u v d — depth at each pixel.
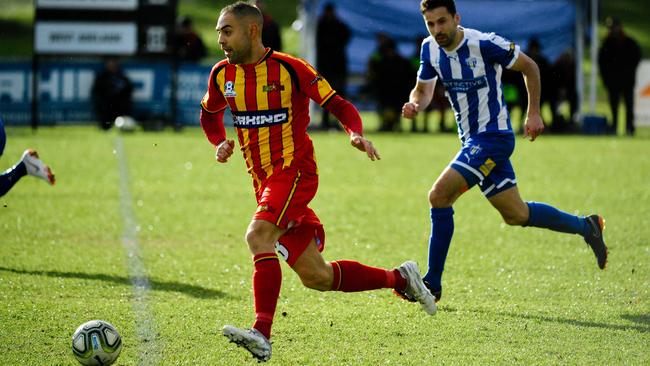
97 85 58.41
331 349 16.30
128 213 31.27
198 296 20.23
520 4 62.59
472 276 22.28
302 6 62.81
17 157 44.47
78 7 57.91
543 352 16.00
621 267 23.12
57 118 58.88
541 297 20.16
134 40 58.56
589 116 61.34
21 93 58.81
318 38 60.34
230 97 16.50
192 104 60.00
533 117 19.39
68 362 15.48
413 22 64.25
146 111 59.59
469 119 19.67
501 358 15.66
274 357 15.84
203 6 122.38
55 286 20.94
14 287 20.73
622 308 19.11
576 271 22.73
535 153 49.69
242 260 24.23
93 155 46.53
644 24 112.81
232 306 19.34
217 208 32.50
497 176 19.81
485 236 27.34
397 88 61.03
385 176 40.97
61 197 34.31
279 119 16.30
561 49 62.84
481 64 19.25
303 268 16.45
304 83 16.27
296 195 16.12
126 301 19.66
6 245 25.72
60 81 58.72
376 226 29.20
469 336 17.05
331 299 19.98
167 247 25.88
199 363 15.48
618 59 59.31
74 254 24.67
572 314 18.61
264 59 16.23
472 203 33.53
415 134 59.97
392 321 18.12
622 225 28.72
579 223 21.03
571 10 62.22
